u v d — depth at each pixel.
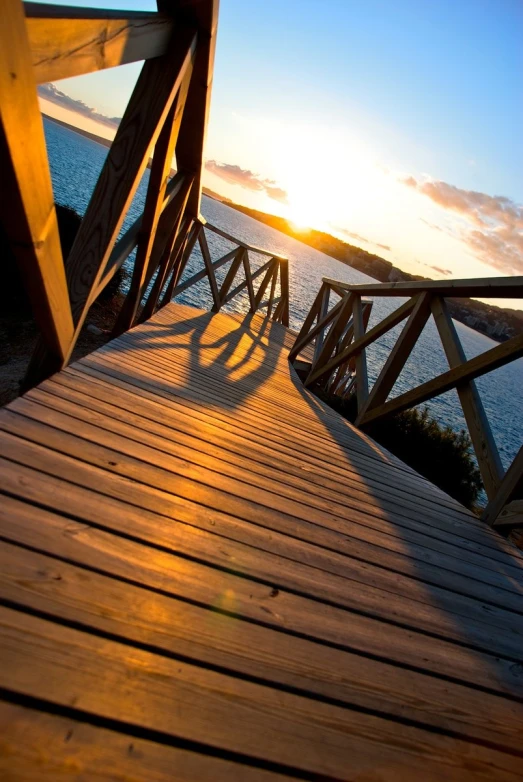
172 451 1.69
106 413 1.76
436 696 1.03
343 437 3.03
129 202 1.72
